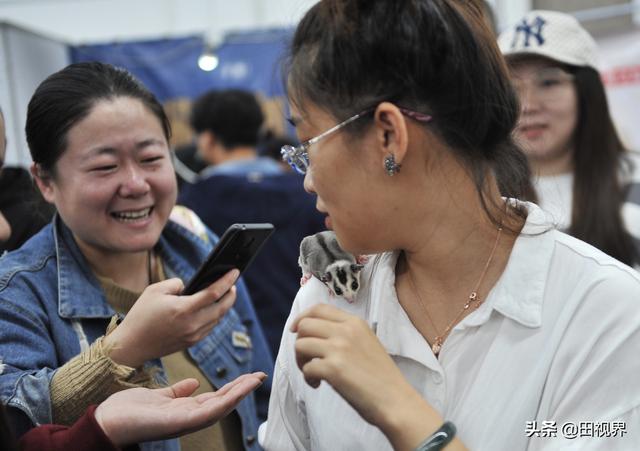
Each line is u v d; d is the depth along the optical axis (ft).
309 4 3.15
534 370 2.99
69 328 4.15
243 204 7.55
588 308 2.96
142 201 4.30
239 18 14.60
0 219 4.52
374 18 2.84
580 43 6.54
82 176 4.17
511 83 3.06
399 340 3.23
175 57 12.57
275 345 7.36
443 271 3.22
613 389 2.85
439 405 3.09
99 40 14.74
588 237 6.27
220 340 4.74
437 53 2.82
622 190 6.59
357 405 2.72
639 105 9.42
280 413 3.69
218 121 9.38
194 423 3.29
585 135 6.48
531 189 4.26
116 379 3.64
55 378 3.71
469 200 3.08
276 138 10.91
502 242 3.19
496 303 3.07
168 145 4.62
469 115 2.89
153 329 3.62
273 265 7.47
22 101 9.34
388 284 3.36
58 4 14.84
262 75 12.48
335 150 2.92
